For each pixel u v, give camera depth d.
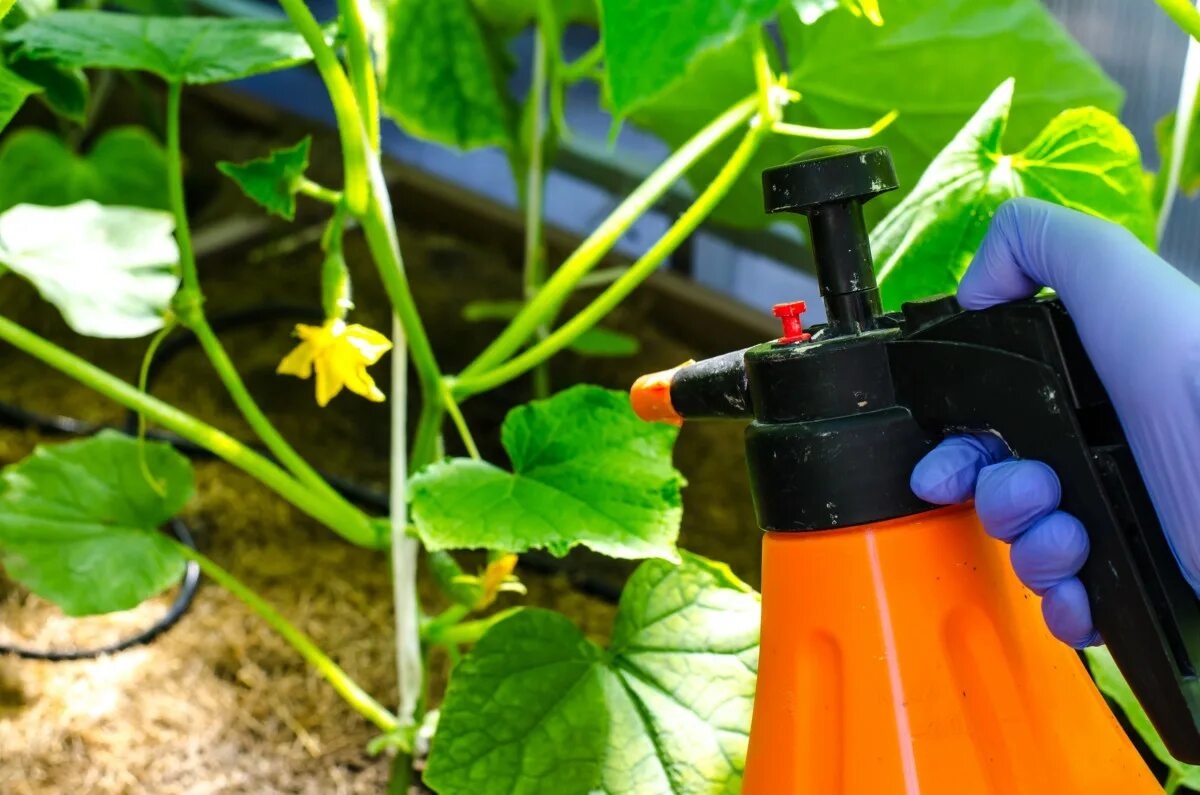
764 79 0.68
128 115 1.49
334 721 0.81
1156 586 0.40
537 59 0.96
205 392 1.14
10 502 0.73
